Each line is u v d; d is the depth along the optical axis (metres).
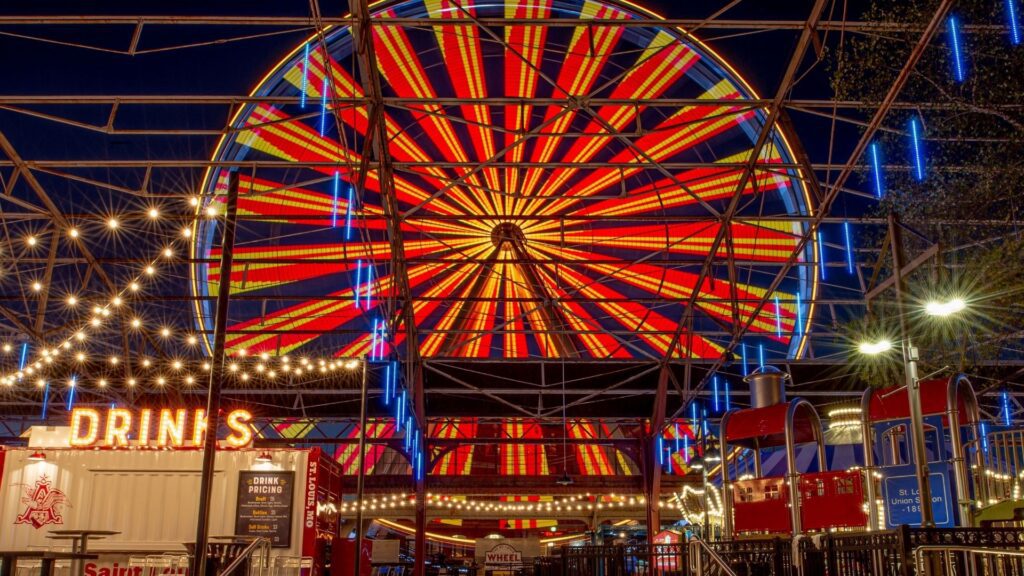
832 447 28.77
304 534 21.06
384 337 27.88
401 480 44.22
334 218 22.95
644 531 55.12
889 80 18.88
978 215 17.27
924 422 19.11
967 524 16.19
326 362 34.62
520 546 37.69
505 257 35.56
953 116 16.98
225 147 31.94
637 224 35.91
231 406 40.75
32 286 29.31
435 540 66.19
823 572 13.88
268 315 35.28
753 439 23.30
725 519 21.34
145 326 33.62
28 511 20.62
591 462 51.06
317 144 34.47
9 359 34.41
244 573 15.66
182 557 17.06
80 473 21.11
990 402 32.25
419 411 39.00
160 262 30.86
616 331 35.50
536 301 32.53
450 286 35.56
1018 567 11.38
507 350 39.78
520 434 50.25
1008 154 16.33
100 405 39.94
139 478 21.17
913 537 11.75
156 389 38.50
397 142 34.22
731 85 33.25
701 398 41.34
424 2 32.72
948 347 19.28
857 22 19.44
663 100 22.98
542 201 34.94
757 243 35.34
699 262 31.28
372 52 21.22
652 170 35.16
